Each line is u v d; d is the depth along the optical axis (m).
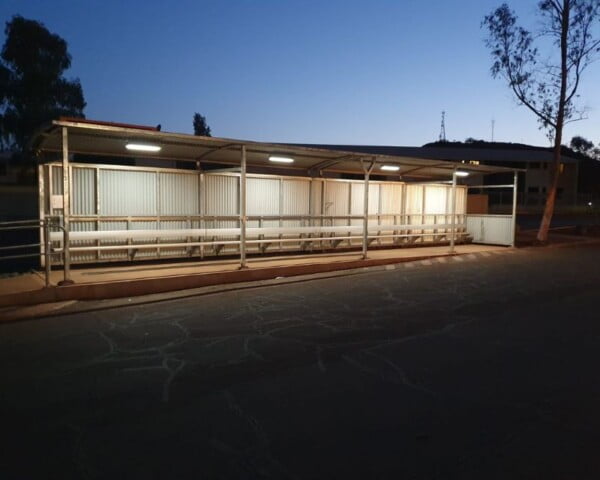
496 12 20.16
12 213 26.78
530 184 50.00
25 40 28.02
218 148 11.73
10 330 7.06
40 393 4.86
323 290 10.27
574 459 3.69
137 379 5.24
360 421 4.30
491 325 7.59
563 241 22.42
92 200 11.70
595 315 8.27
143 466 3.56
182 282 10.16
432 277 12.05
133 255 12.14
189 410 4.50
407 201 18.08
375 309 8.58
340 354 6.12
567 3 19.42
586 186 62.34
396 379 5.31
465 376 5.41
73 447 3.84
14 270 11.81
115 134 9.80
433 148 48.47
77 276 9.98
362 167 15.15
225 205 13.80
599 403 4.72
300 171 18.52
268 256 14.27
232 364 5.73
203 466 3.57
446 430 4.14
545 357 6.08
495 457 3.71
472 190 46.22
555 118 20.53
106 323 7.48
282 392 4.93
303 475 3.46
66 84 29.23
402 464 3.60
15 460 3.65
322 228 14.41
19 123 27.81
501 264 14.58
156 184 12.52
